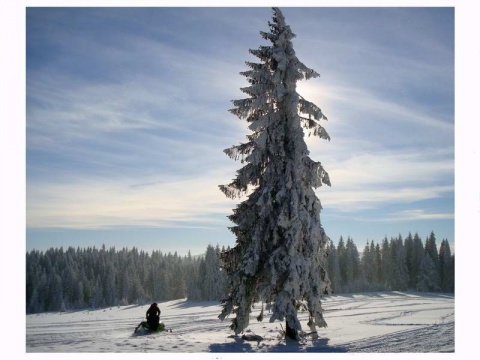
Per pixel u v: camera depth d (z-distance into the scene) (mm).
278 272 13344
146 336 15586
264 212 13953
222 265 15383
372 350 11242
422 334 13281
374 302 40812
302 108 14414
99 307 74875
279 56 14031
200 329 18625
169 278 95938
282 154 14188
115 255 103000
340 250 84125
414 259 78500
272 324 19438
